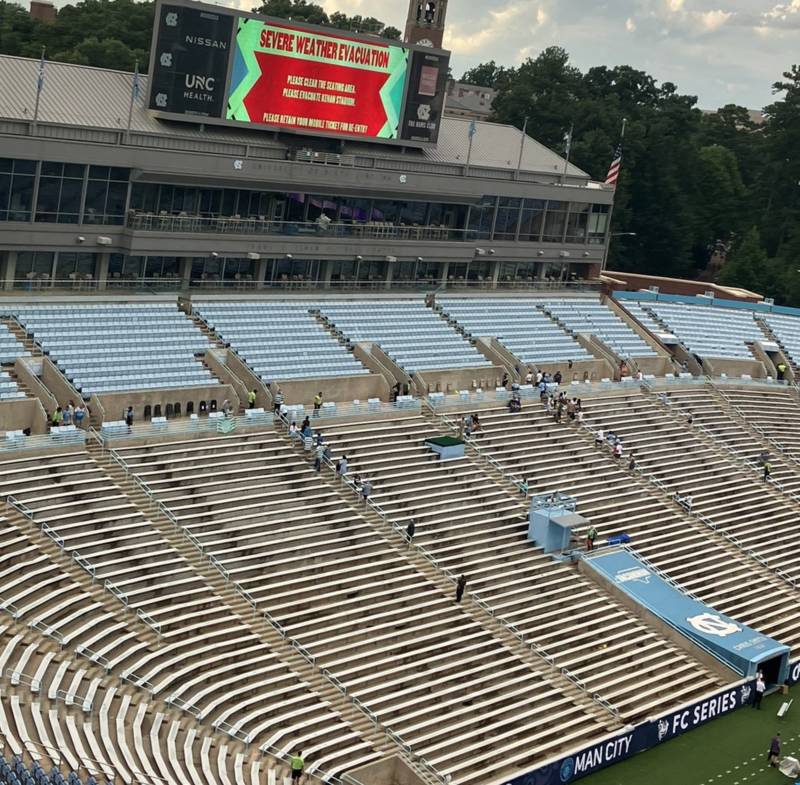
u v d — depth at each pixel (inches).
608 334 4606.3
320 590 2785.4
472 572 3036.4
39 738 2014.0
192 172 3567.9
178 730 2255.2
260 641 2566.4
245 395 3339.1
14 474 2699.3
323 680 2536.9
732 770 2628.0
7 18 7234.3
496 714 2608.3
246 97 3695.9
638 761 2630.4
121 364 3203.7
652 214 7308.1
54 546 2568.9
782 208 7819.9
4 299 3260.3
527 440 3708.2
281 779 2236.7
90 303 3430.1
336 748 2381.9
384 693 2571.4
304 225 3912.4
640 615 3127.5
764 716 2906.0
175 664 2412.6
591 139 7150.6
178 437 3058.6
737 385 4655.5
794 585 3540.8
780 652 3031.5
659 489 3762.3
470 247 4411.9
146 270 3636.8
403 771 2384.4
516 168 4579.2
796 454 4340.6
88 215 3420.3
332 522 2999.5
